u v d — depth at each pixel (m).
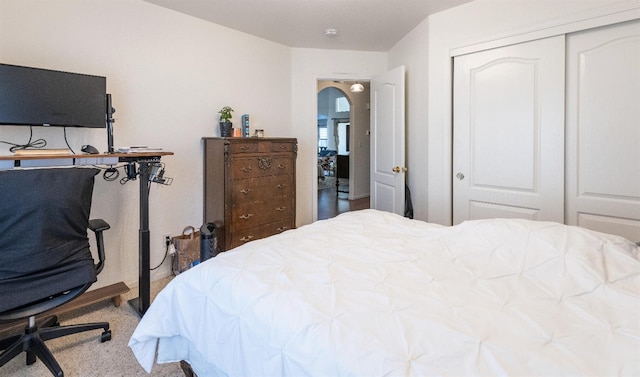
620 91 2.24
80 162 2.32
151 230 2.98
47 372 1.77
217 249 3.07
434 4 2.90
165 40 2.97
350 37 3.76
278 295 1.14
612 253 1.25
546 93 2.52
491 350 0.85
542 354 0.82
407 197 3.62
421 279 1.25
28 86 2.13
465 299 1.10
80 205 1.74
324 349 0.91
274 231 3.40
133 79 2.78
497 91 2.75
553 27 2.44
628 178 2.24
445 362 0.82
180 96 3.09
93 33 2.55
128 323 2.26
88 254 1.82
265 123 3.85
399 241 1.67
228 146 2.97
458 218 3.05
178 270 3.01
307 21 3.30
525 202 2.66
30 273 1.59
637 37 2.16
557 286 1.16
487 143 2.84
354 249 1.55
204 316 1.29
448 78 3.02
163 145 3.00
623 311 0.99
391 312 1.02
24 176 1.54
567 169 2.48
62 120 2.26
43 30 2.32
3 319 1.52
